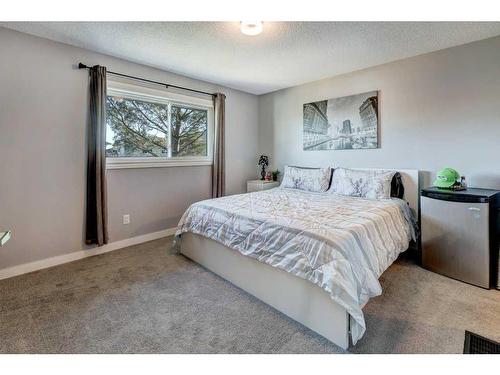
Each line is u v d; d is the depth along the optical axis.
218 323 1.79
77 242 2.88
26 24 2.31
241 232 2.20
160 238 3.61
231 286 2.30
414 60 3.02
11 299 2.07
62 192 2.76
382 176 3.08
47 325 1.75
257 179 4.90
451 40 2.61
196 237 2.76
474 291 2.18
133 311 1.92
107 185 3.12
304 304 1.75
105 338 1.63
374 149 3.41
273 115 4.62
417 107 3.04
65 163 2.76
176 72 3.58
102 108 2.88
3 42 2.36
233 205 2.66
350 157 3.65
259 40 2.59
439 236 2.49
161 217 3.64
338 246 1.64
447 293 2.14
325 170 3.67
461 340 1.58
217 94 4.07
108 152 3.15
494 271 2.23
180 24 2.29
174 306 1.99
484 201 2.19
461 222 2.33
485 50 2.58
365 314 1.86
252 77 3.80
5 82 2.39
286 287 1.87
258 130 4.89
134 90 3.23
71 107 2.77
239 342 1.60
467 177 2.75
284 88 4.39
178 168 3.80
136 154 3.40
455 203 2.36
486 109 2.61
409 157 3.13
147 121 3.49
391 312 1.88
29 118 2.52
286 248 1.85
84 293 2.17
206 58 3.06
